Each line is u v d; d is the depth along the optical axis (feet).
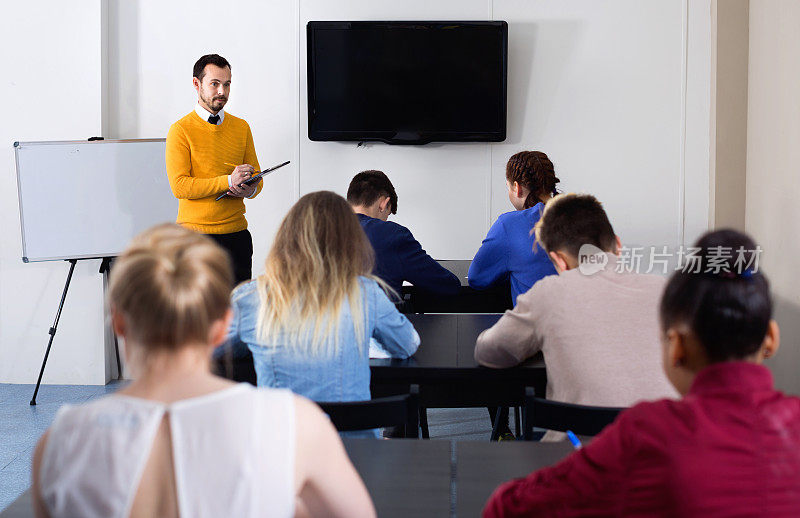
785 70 14.07
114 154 15.28
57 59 15.60
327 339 6.77
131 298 3.23
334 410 6.19
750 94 16.08
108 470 3.14
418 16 16.48
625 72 16.57
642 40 16.49
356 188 11.27
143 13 16.26
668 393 6.50
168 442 3.22
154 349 3.28
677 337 3.49
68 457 3.17
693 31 16.46
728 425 3.25
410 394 6.52
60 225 15.15
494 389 9.25
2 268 15.90
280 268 6.84
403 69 16.35
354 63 16.33
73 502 3.14
